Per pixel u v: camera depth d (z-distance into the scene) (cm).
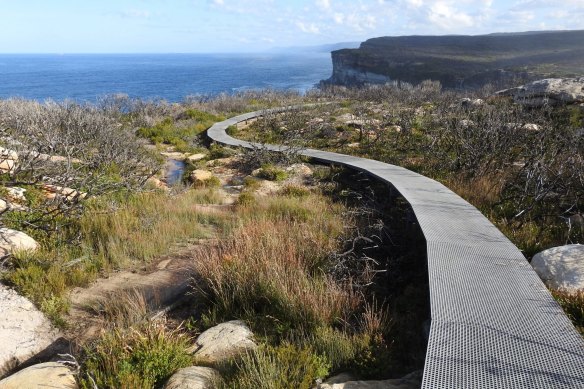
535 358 363
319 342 445
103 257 699
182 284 643
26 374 395
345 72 13962
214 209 1066
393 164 1478
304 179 1454
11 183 772
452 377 338
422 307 540
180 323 545
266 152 1673
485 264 561
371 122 2092
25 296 569
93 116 1709
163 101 3588
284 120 2544
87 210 867
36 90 8506
